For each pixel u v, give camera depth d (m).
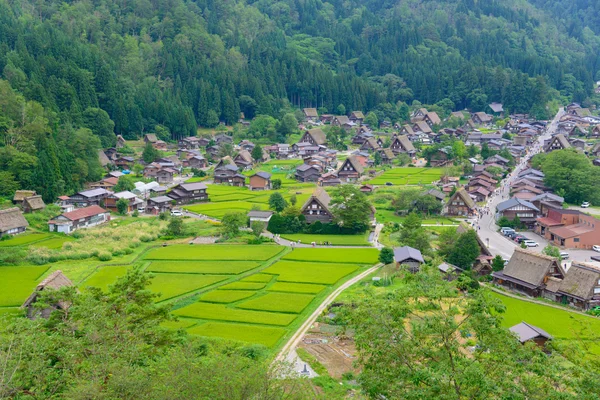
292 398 39.12
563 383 36.44
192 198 152.50
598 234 112.00
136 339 50.22
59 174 145.75
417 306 41.09
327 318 72.44
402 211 139.12
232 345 60.88
